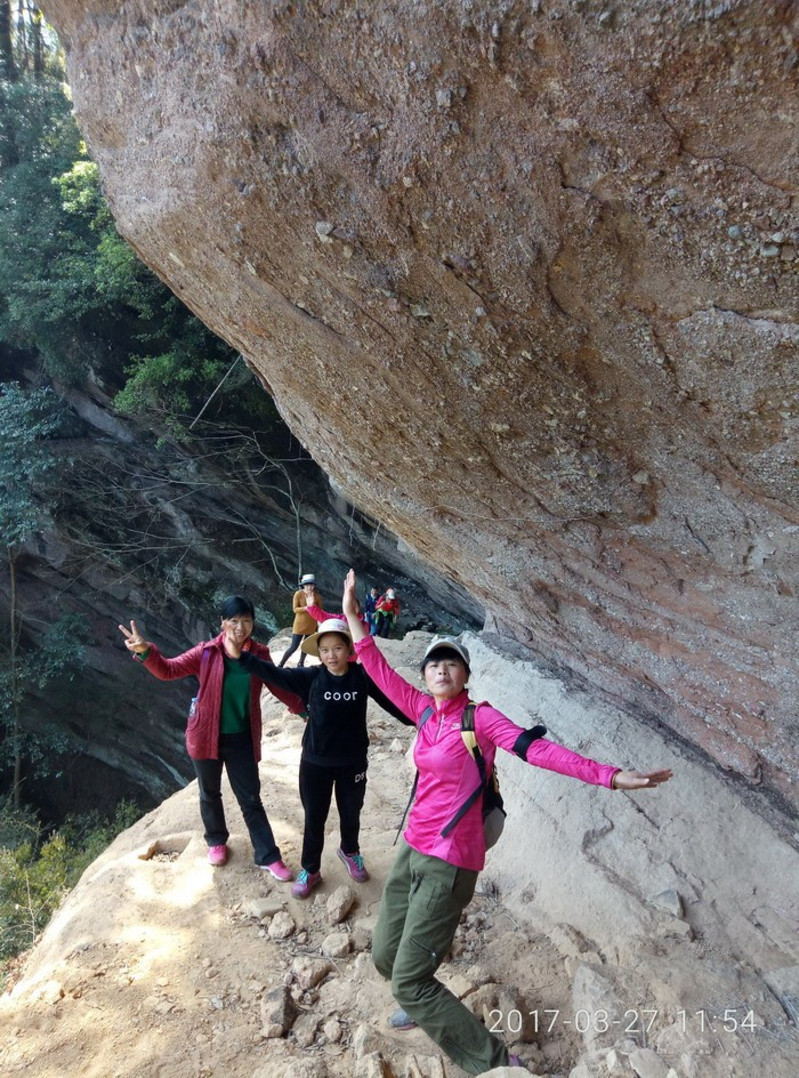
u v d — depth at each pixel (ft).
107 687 47.37
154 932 9.99
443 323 7.15
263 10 5.72
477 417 8.23
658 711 11.09
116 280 36.45
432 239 6.40
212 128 6.64
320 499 41.60
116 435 43.37
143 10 6.65
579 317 6.44
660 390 6.75
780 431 6.35
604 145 5.16
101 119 7.98
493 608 14.14
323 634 9.84
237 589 43.91
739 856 9.06
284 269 7.61
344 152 6.16
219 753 10.89
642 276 5.85
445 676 7.88
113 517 43.93
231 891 10.79
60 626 43.88
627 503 8.35
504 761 12.00
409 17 5.22
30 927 19.74
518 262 6.18
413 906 7.49
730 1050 7.04
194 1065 7.89
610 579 9.81
